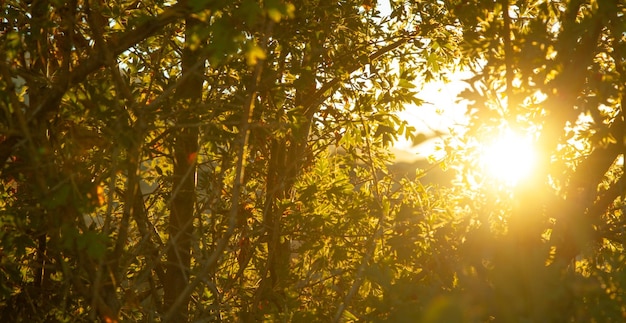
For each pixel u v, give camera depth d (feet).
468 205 13.15
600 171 13.80
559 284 10.18
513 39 12.67
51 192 12.11
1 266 14.73
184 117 15.67
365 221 18.62
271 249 17.56
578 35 11.28
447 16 21.88
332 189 18.92
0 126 13.66
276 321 17.04
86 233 11.80
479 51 12.34
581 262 17.25
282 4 10.02
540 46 11.55
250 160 21.52
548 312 10.13
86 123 14.98
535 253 10.36
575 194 13.85
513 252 10.64
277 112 17.13
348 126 20.83
